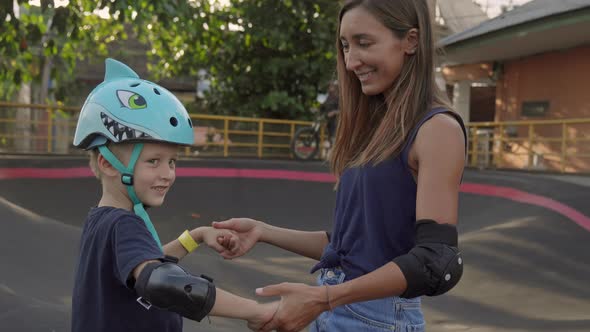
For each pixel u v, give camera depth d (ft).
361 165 5.08
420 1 4.94
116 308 4.74
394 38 4.87
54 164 31.60
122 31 55.31
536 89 45.88
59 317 10.40
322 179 34.71
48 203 29.14
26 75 37.47
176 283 4.32
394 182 4.88
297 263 19.65
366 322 5.06
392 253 4.95
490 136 50.16
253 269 18.52
